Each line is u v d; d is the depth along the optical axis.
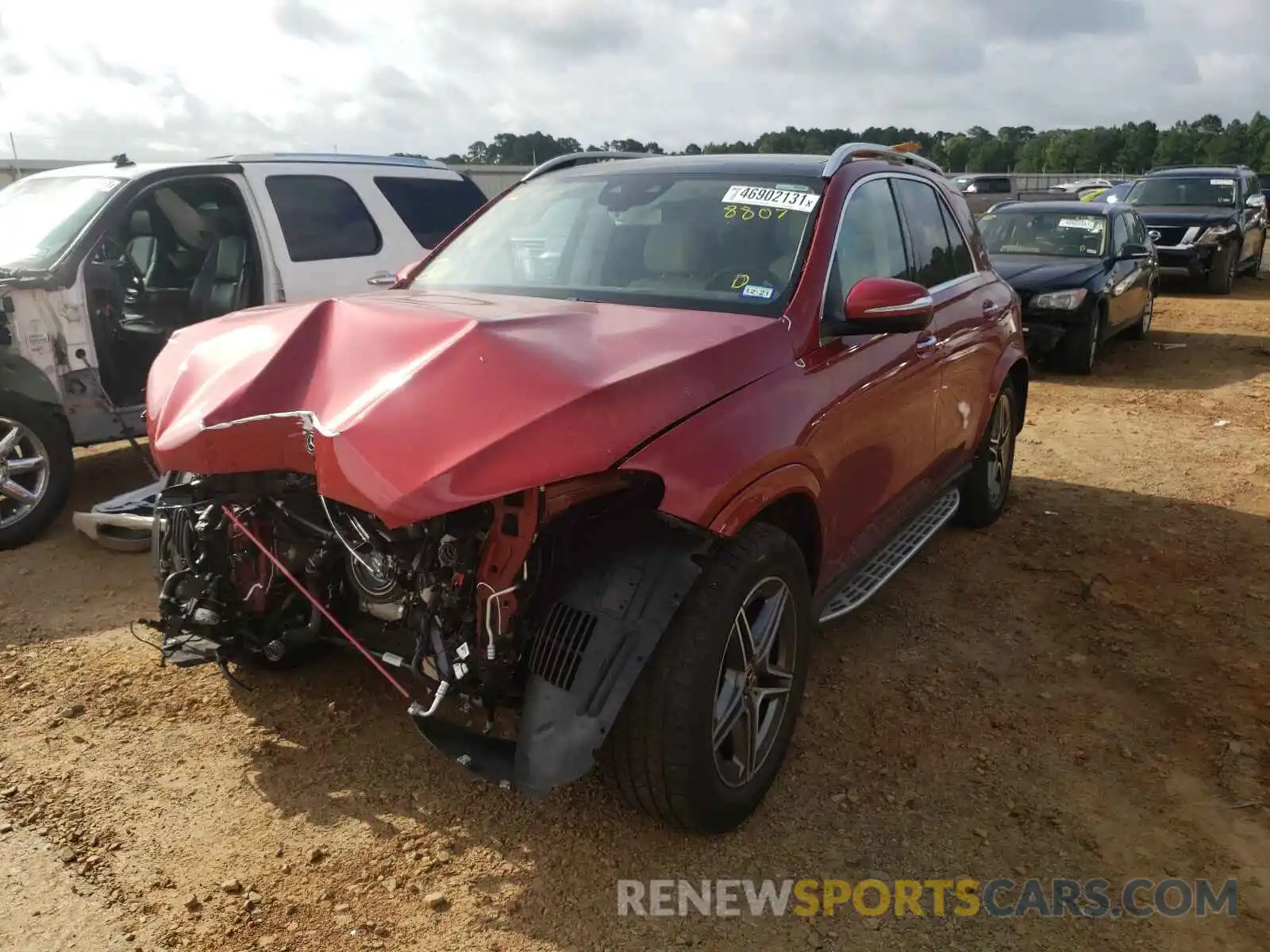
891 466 3.86
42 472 5.18
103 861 2.76
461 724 2.85
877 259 3.95
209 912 2.58
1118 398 9.05
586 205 4.05
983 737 3.50
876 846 2.92
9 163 13.72
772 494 2.80
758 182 3.84
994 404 5.16
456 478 2.37
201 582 3.12
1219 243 16.11
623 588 2.55
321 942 2.49
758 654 2.87
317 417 2.65
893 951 2.54
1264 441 7.55
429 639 2.64
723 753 2.90
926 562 5.09
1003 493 5.73
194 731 3.41
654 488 2.60
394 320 2.90
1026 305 9.91
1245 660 4.09
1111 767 3.34
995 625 4.39
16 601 4.46
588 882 2.73
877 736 3.48
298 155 6.95
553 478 2.38
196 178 6.22
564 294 3.59
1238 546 5.38
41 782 3.10
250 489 2.93
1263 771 3.33
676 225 3.72
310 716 3.49
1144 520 5.80
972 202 27.89
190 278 6.80
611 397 2.53
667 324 3.07
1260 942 2.60
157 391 3.17
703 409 2.71
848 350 3.43
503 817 2.98
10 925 2.51
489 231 4.25
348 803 3.04
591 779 3.18
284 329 3.02
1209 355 11.22
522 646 2.61
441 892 2.67
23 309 5.20
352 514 2.75
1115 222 11.18
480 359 2.61
